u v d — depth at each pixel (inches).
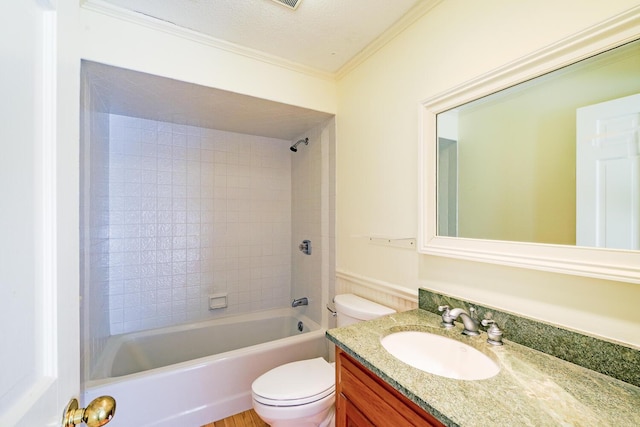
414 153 54.2
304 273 99.1
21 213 16.0
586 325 31.7
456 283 46.2
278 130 96.6
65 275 20.7
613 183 30.2
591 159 31.9
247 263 102.4
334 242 80.6
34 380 17.0
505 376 29.6
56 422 18.9
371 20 55.7
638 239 28.3
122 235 82.6
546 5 35.1
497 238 40.8
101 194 72.8
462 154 45.6
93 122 63.7
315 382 52.1
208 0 50.8
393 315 48.5
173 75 59.1
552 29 34.6
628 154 29.2
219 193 97.4
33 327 17.0
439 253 47.6
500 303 40.0
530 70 36.4
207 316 95.5
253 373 70.5
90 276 62.3
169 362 85.0
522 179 38.2
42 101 18.3
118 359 73.7
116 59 53.8
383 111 62.1
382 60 62.4
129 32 54.9
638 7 27.7
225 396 66.9
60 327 19.7
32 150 17.2
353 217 72.5
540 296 35.7
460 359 39.4
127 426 57.2
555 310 34.3
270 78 70.3
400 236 57.5
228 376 67.5
